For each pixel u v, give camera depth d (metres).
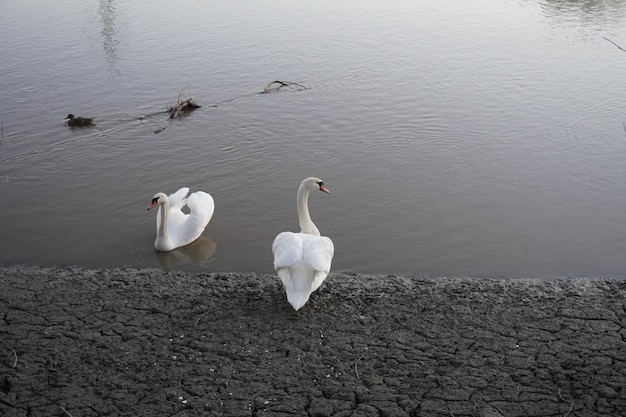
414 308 8.77
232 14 26.05
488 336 8.07
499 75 19.47
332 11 26.28
